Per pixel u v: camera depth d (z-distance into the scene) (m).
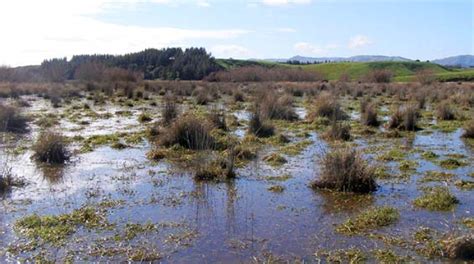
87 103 33.28
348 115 24.62
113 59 87.00
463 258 7.18
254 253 7.46
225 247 7.69
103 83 48.31
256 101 25.67
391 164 13.45
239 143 15.99
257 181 11.71
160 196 10.45
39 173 12.57
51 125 21.42
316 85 47.78
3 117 19.94
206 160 13.34
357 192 10.67
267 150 15.54
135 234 8.21
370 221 8.74
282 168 13.01
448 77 68.12
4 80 61.06
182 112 22.11
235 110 27.72
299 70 76.31
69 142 16.98
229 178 11.96
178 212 9.40
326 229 8.48
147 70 87.00
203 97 31.66
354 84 51.22
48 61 70.19
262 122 18.52
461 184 11.19
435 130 19.77
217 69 87.50
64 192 10.81
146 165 13.47
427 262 7.10
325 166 11.43
